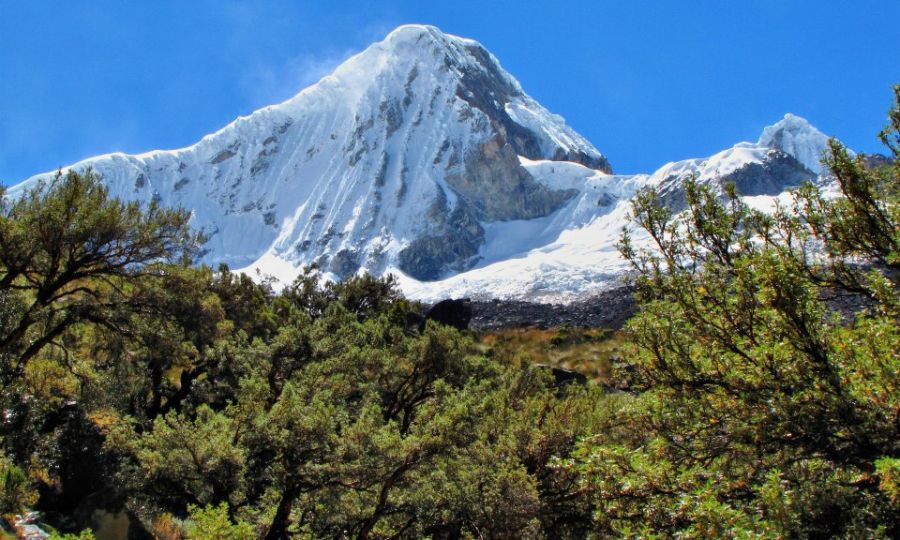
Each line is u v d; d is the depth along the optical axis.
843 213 8.00
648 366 8.16
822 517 6.35
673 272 8.36
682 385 7.80
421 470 15.57
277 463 14.96
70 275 19.72
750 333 7.57
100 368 23.02
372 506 15.43
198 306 22.42
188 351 22.61
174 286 21.56
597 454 7.96
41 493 16.05
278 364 22.34
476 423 16.67
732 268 7.98
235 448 14.79
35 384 18.28
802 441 7.09
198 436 15.17
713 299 7.98
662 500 7.42
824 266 8.03
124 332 20.55
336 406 17.92
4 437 16.28
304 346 23.06
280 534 14.79
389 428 15.82
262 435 14.99
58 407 18.64
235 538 9.08
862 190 7.76
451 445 15.27
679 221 8.49
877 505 6.37
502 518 14.92
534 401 18.84
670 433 7.85
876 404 6.68
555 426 16.77
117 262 20.66
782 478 7.09
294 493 14.71
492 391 20.61
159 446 15.20
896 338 6.64
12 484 13.24
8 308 18.05
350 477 14.58
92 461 17.14
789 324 7.15
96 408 19.34
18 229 17.92
